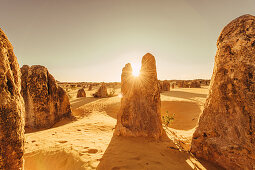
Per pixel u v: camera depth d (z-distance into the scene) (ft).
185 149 11.46
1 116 5.50
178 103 40.93
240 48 8.41
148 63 15.60
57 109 24.84
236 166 7.74
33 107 21.13
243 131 7.62
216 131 9.05
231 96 8.48
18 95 6.78
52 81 24.00
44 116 21.74
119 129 14.66
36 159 10.47
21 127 6.40
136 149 11.12
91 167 8.40
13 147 5.82
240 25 8.75
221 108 8.98
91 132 17.15
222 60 9.29
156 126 14.06
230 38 9.03
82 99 54.60
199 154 9.84
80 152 10.53
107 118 29.43
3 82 5.85
